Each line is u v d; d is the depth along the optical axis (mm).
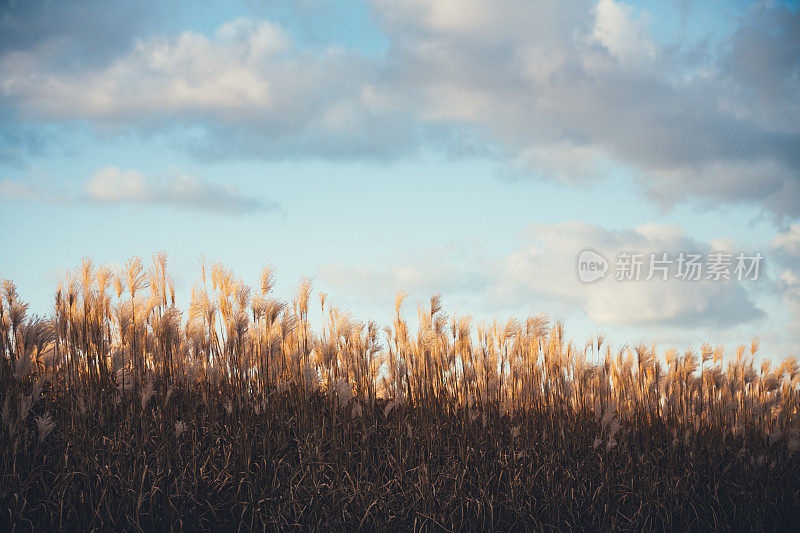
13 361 4867
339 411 6320
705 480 7078
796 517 7164
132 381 5562
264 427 5785
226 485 5441
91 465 4934
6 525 4473
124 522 4867
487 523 5859
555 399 7164
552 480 6320
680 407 7801
